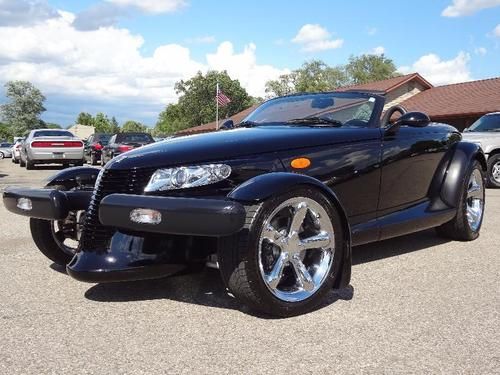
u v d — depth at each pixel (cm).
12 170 1977
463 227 520
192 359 266
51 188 400
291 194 315
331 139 392
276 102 493
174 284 388
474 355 269
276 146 362
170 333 299
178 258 329
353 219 408
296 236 322
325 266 335
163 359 266
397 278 405
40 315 329
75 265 329
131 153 345
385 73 6975
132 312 332
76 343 286
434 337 292
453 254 481
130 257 322
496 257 471
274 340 288
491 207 803
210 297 359
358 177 405
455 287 382
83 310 337
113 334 298
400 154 443
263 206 303
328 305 344
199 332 300
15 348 280
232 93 7219
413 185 468
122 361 264
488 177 1169
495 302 349
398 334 296
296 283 330
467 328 304
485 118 1293
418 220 459
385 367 256
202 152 338
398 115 489
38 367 258
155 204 301
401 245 518
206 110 7150
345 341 287
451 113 2478
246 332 299
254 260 302
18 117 11581
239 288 307
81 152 1967
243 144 352
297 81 6988
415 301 351
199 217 290
